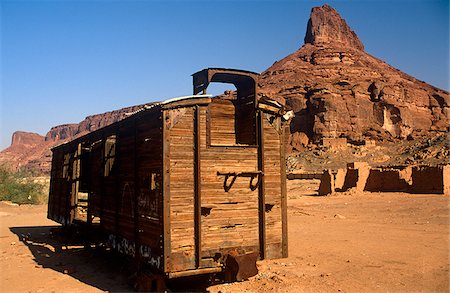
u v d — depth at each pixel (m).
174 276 7.57
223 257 8.17
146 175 8.53
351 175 39.97
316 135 113.25
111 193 10.88
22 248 13.36
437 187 32.69
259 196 8.87
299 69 163.00
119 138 10.40
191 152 8.09
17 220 22.20
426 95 147.25
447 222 18.14
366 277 8.89
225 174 8.42
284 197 9.34
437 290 7.88
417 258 10.84
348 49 188.25
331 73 158.50
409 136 123.12
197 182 8.00
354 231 16.06
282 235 9.20
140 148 8.96
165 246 7.56
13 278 9.27
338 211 24.33
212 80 10.06
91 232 12.59
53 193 17.73
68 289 8.31
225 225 8.34
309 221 19.77
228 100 10.12
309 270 9.56
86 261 11.20
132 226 9.27
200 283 8.36
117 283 8.77
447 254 11.36
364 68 164.75
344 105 118.44
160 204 7.78
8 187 33.06
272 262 10.45
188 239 7.86
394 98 130.12
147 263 8.32
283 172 9.44
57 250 12.85
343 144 110.12
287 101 121.94
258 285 8.21
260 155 9.00
